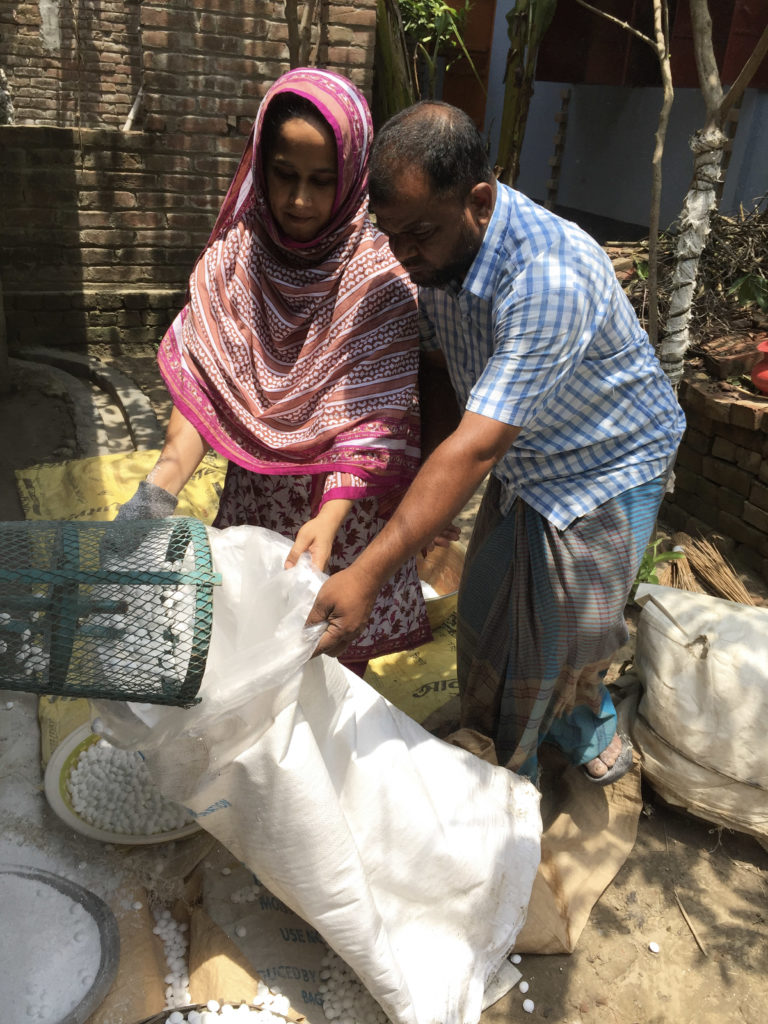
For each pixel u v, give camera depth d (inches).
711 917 87.7
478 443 61.6
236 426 82.8
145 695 55.1
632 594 129.7
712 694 89.4
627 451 76.7
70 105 347.9
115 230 211.5
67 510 140.5
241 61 203.6
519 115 195.5
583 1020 77.6
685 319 125.3
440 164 59.7
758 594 139.2
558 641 80.0
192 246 218.7
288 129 70.8
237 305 80.7
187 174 211.8
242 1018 69.4
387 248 79.8
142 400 184.4
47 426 175.0
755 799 90.1
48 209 205.0
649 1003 79.4
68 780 87.6
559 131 366.0
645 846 95.0
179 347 81.6
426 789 75.0
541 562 77.9
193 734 59.1
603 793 96.3
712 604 98.0
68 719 96.6
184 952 77.1
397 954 73.5
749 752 88.4
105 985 69.6
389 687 110.1
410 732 78.6
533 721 84.7
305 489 87.2
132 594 56.2
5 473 153.8
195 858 82.6
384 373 80.0
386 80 212.1
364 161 75.9
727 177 254.8
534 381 62.5
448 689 110.3
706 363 157.2
